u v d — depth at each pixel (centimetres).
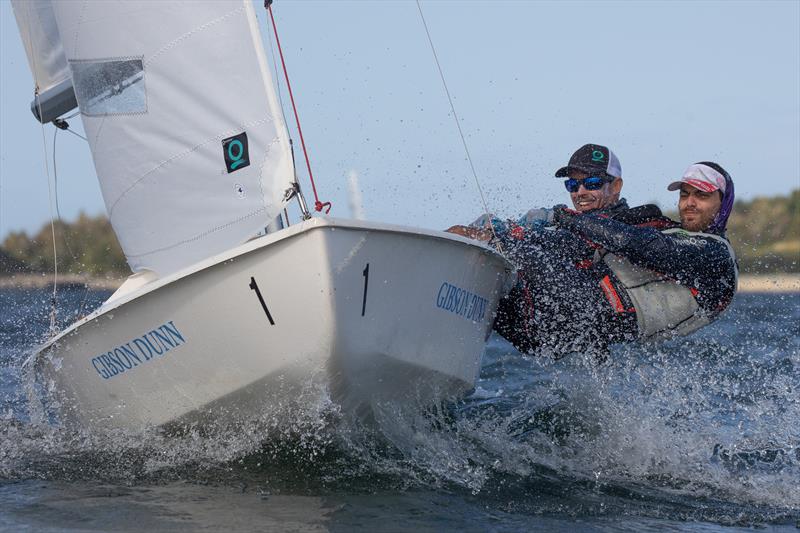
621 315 1553
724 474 1269
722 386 1814
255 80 1327
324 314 1131
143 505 1096
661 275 1543
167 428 1329
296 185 1298
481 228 1555
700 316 1573
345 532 985
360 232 1140
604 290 1555
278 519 1031
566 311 1557
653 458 1334
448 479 1212
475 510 1084
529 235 1593
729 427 1495
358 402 1253
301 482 1188
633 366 1689
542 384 1880
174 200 1376
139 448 1366
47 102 1662
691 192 1555
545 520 1054
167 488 1175
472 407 1623
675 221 1599
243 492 1146
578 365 1650
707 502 1149
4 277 3522
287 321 1153
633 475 1265
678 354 2203
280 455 1299
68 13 1428
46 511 1077
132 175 1405
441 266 1288
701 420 1527
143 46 1378
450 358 1369
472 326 1424
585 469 1284
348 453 1302
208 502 1103
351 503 1095
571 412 1557
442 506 1093
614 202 1694
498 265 1442
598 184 1653
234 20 1334
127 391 1330
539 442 1401
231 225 1329
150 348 1262
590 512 1092
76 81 1449
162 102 1374
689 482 1235
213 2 1340
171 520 1031
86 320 1288
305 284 1127
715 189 1528
